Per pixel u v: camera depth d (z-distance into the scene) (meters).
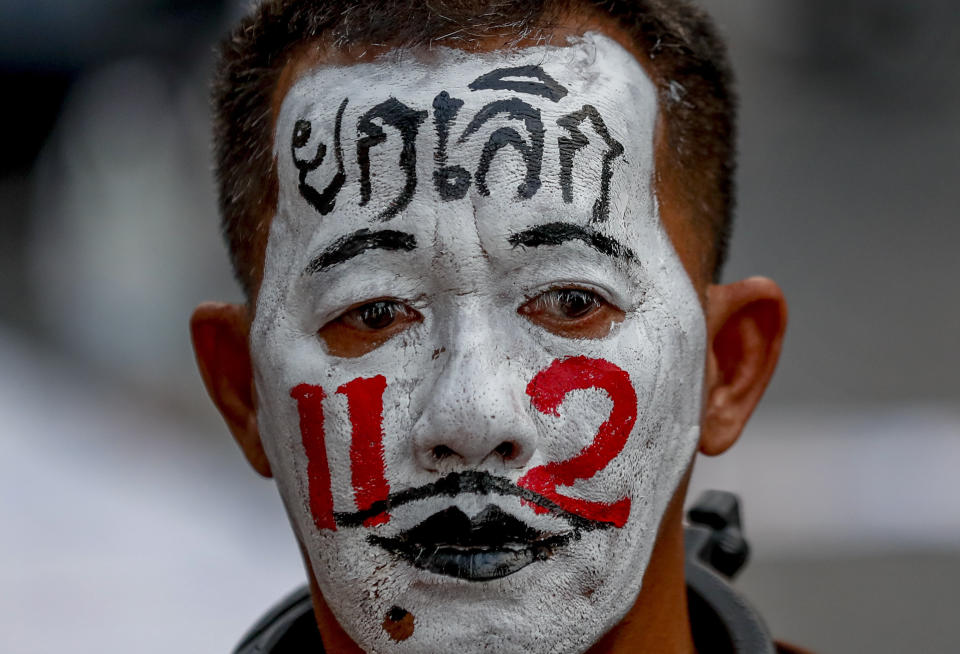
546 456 1.80
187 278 8.78
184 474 6.18
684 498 2.04
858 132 12.15
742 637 2.13
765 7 14.14
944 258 8.60
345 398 1.83
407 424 1.80
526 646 1.80
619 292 1.85
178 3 10.27
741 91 13.34
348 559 1.84
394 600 1.82
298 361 1.88
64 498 5.93
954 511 5.34
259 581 5.17
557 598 1.82
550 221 1.79
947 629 4.55
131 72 10.61
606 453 1.82
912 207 9.88
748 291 2.16
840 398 6.56
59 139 11.29
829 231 9.28
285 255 1.92
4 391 7.33
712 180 2.18
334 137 1.85
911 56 13.34
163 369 7.53
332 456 1.84
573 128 1.83
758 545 5.17
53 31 11.48
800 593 4.81
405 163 1.80
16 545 5.48
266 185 1.98
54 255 10.03
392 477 1.80
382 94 1.83
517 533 1.78
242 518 5.71
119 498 5.93
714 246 2.19
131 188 10.06
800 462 5.79
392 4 1.90
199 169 10.02
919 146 11.63
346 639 1.97
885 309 7.83
